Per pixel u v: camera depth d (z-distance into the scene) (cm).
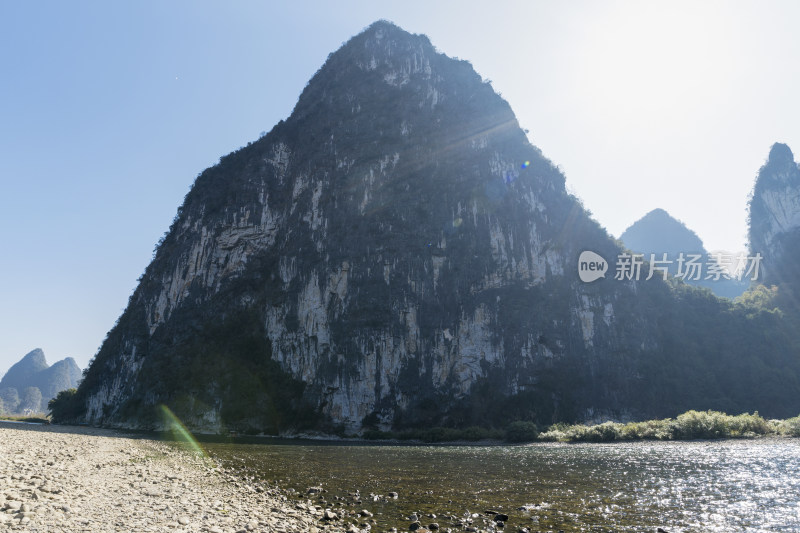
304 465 3056
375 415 8131
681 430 5322
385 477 2488
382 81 12181
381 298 8975
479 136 11062
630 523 1494
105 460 2705
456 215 9906
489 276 9369
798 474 2508
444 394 8338
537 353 8744
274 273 10338
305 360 8938
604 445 5034
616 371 8881
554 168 11288
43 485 1591
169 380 9319
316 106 12581
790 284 13188
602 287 9775
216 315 10288
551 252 9944
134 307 11788
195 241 11331
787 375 9069
